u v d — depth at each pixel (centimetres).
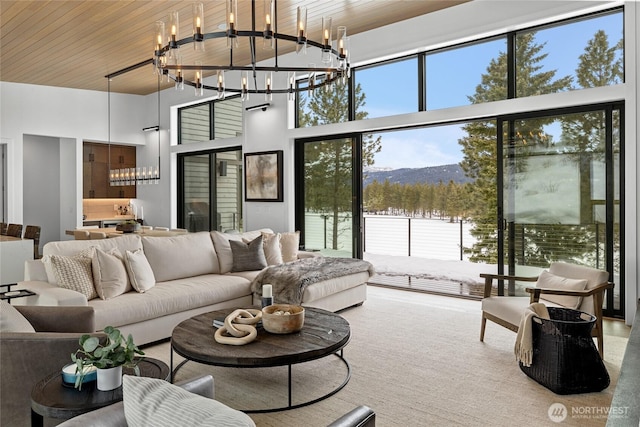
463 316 473
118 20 534
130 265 398
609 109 445
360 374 319
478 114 523
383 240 972
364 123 629
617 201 445
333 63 371
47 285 362
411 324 444
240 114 807
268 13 307
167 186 942
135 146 1041
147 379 128
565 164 473
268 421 254
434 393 288
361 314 482
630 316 425
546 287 371
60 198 927
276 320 296
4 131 797
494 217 783
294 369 331
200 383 156
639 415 175
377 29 602
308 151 712
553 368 288
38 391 181
